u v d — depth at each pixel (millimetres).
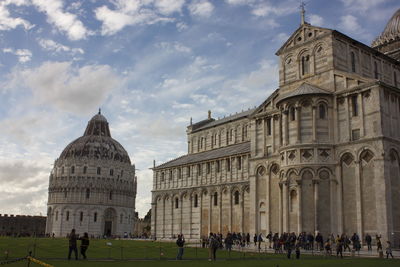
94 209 185875
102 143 198875
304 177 55094
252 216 64375
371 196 50750
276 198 61250
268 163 63094
